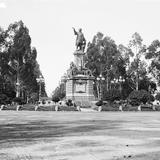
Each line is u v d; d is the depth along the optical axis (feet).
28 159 39.11
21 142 54.54
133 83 361.92
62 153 43.32
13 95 258.78
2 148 47.88
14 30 332.19
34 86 366.22
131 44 350.23
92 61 356.18
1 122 102.78
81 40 260.21
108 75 355.97
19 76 327.26
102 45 359.25
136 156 41.14
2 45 333.42
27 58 325.83
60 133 69.31
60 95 415.23
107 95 237.04
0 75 328.90
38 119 118.32
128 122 104.47
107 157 40.32
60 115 149.48
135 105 237.04
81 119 119.85
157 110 221.87
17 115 146.41
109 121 109.19
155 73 357.61
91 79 247.70
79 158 39.55
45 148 47.75
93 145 50.75
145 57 350.84
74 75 248.11
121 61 350.84
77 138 60.13
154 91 370.94
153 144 52.06
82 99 244.22
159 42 351.05
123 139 58.44
